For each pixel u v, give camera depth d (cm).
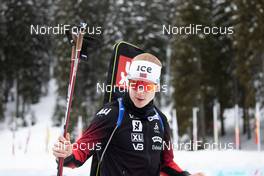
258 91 2417
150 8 2984
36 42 3075
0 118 3491
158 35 2975
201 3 2402
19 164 584
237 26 2398
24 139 2380
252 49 2369
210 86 2603
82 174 537
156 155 298
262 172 584
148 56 303
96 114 298
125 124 291
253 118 2712
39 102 4322
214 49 2575
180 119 2472
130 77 297
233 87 2808
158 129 302
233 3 2475
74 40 291
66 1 2491
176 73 2547
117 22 2889
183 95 2512
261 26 2333
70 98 283
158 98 2478
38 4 2983
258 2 2336
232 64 2723
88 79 2906
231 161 606
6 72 3353
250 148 2331
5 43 3123
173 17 2794
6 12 3025
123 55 397
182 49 2473
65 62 2092
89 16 2452
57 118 3147
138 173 289
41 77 3678
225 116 3194
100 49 2861
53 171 562
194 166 593
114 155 290
